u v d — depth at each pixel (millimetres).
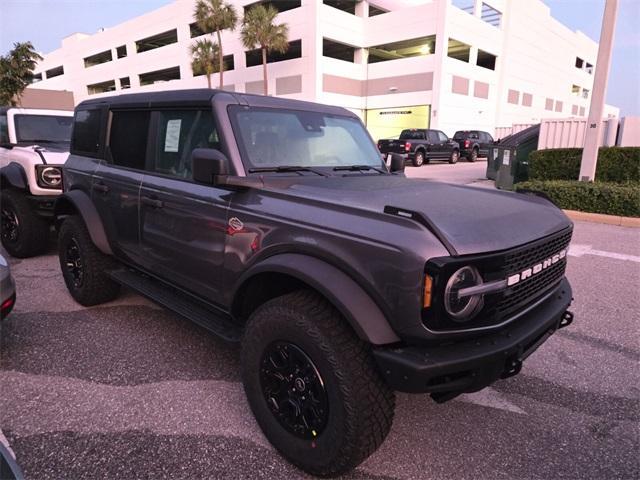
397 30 32938
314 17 31125
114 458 2348
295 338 2184
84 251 3982
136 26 46844
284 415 2332
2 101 43344
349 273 2068
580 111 57562
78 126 4418
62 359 3336
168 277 3262
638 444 2568
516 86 40031
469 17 32781
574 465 2393
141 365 3270
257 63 37750
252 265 2516
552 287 2605
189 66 41469
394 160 3762
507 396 3027
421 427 2689
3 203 5824
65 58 60281
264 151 2875
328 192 2514
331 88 33281
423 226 1965
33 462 2301
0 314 3162
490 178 14906
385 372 1961
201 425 2627
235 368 3254
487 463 2396
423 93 32250
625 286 5086
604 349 3670
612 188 8695
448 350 1972
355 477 2273
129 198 3486
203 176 2559
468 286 1950
